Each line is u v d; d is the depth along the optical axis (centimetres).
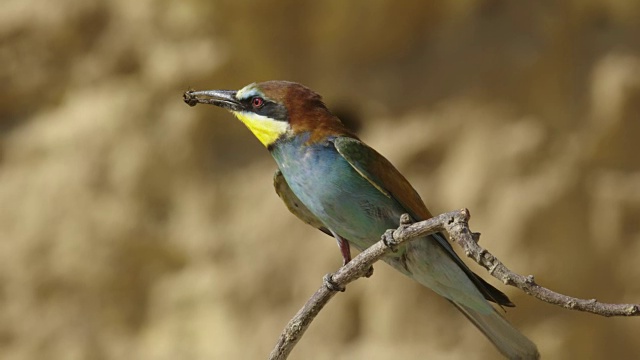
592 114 1209
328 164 620
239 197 1216
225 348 1174
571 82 1216
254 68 1204
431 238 601
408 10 1199
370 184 625
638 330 1214
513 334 615
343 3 1178
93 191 1196
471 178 1170
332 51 1208
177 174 1208
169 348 1187
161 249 1201
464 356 1152
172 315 1196
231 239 1203
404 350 1155
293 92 633
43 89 1218
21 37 1210
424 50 1223
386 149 1190
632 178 1210
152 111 1212
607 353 1207
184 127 1205
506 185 1173
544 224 1166
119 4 1215
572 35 1218
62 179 1200
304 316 521
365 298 1174
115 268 1194
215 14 1184
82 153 1202
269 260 1190
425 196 1173
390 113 1211
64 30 1206
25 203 1202
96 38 1215
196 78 1198
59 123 1216
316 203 632
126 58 1215
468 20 1218
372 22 1195
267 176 1218
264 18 1180
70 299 1198
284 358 526
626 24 1225
